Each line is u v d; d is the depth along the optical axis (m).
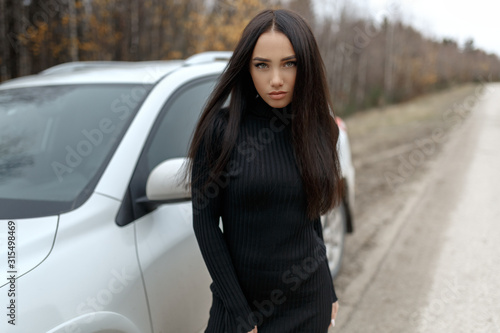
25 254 1.31
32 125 1.97
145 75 2.18
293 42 1.15
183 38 10.50
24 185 1.67
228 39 9.40
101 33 8.13
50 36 7.91
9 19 7.57
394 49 29.48
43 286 1.26
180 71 2.21
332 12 20.69
